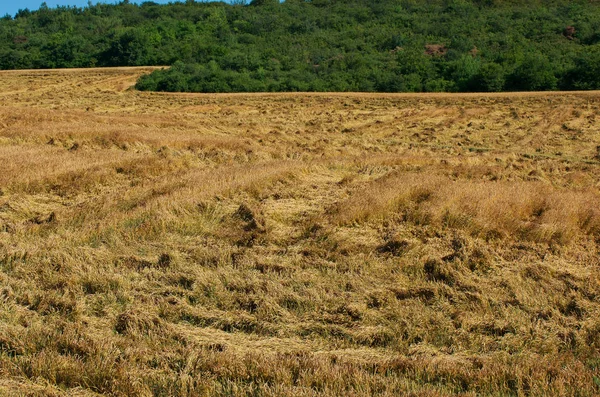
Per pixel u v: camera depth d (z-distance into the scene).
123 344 6.01
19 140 17.86
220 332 6.43
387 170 15.89
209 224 10.12
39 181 12.37
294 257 8.49
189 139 18.83
